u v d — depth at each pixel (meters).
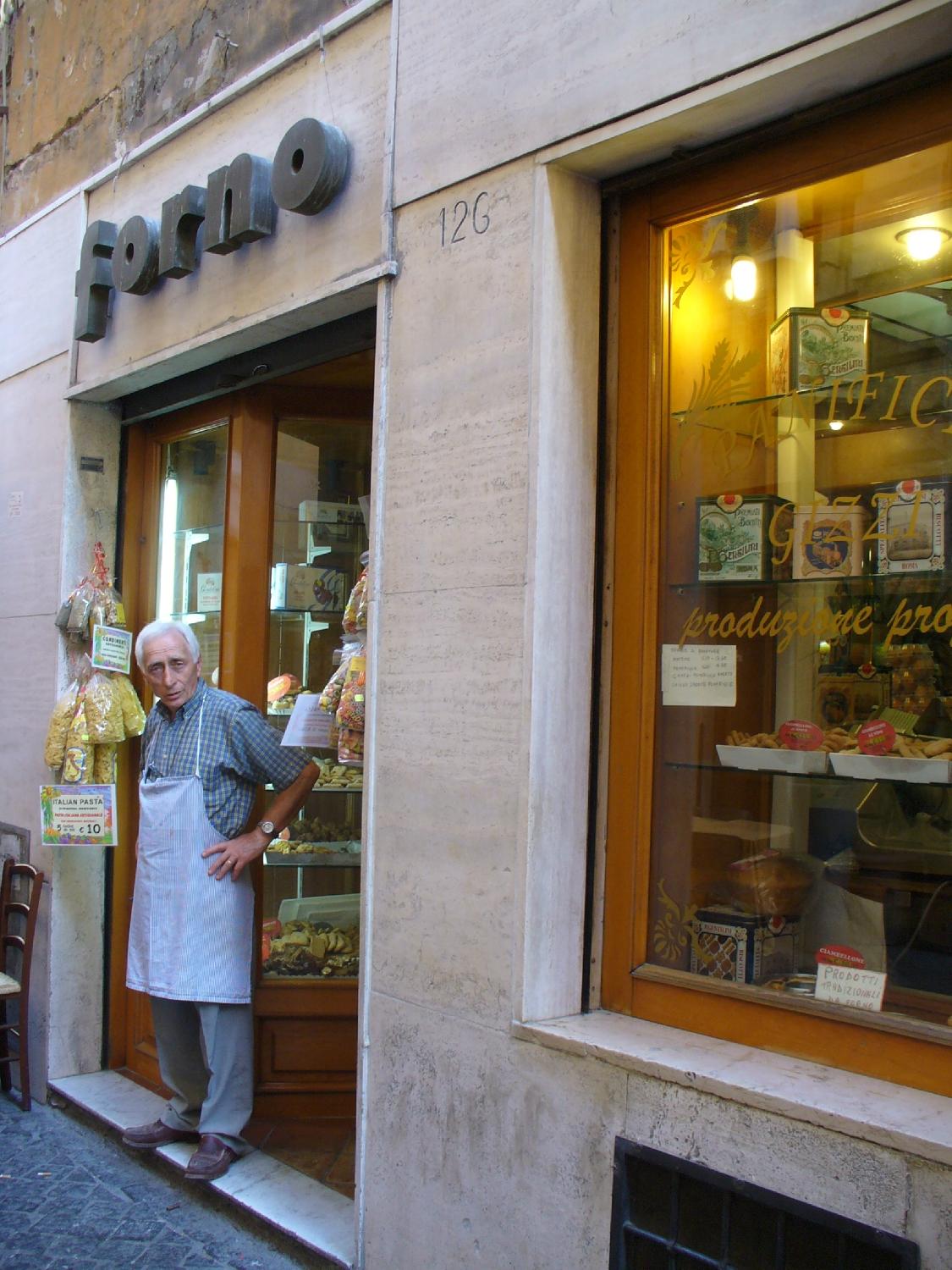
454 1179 2.89
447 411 3.05
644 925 2.81
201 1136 3.76
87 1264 3.33
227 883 3.72
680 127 2.61
